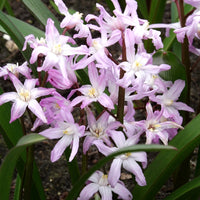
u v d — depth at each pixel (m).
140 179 0.25
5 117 0.31
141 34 0.25
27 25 0.36
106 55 0.25
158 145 0.21
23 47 0.26
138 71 0.25
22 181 0.29
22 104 0.24
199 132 0.27
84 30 0.26
